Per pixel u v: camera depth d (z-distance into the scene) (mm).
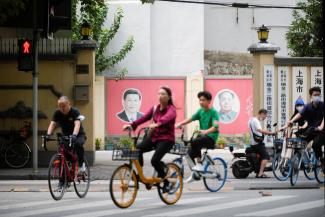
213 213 25312
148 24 69625
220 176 32875
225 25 74625
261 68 48562
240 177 40094
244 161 40031
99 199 29641
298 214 24969
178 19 70375
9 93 47125
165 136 26844
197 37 70250
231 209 26344
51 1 39875
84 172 30297
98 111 66250
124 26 69625
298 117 34906
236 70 74500
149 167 45562
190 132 65812
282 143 38812
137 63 69875
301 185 34562
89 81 47344
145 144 27062
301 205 27328
